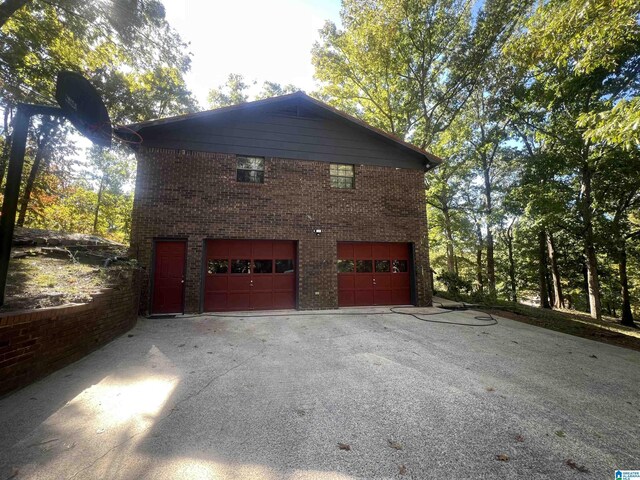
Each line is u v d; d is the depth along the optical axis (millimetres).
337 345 5469
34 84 10359
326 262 9414
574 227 13117
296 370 4145
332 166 10016
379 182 10234
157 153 8422
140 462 2139
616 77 10664
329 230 9547
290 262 9289
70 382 3508
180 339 5660
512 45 6512
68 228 17750
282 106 9539
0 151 12820
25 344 3324
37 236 8289
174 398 3195
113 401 3076
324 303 9242
